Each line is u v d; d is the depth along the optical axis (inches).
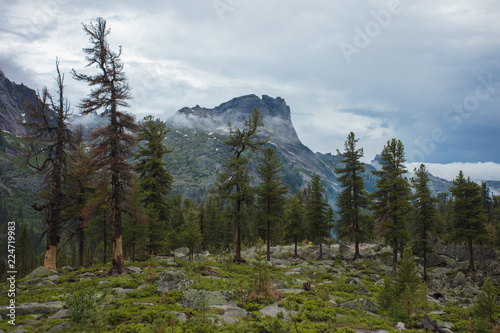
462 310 800.9
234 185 1557.6
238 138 1569.9
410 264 848.9
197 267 1018.7
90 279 874.8
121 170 986.7
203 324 474.3
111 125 1003.3
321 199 2095.2
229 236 2731.3
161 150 1742.1
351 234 1984.5
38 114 1161.4
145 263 1218.0
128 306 585.6
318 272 1428.4
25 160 1149.1
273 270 1407.5
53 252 1167.6
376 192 1616.6
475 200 1726.1
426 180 1689.2
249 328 477.7
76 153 1256.2
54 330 470.3
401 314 658.2
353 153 1985.7
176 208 2583.7
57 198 1189.1
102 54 994.1
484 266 1737.2
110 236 1590.8
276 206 1707.7
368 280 1397.6
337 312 652.1
